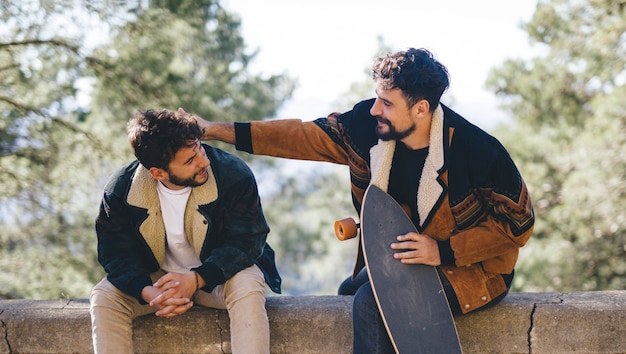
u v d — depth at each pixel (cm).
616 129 919
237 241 315
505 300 337
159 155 291
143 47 791
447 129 299
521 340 332
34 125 795
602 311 328
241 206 315
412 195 311
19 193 808
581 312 329
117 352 311
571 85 996
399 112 293
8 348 348
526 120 1039
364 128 315
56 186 819
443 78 292
